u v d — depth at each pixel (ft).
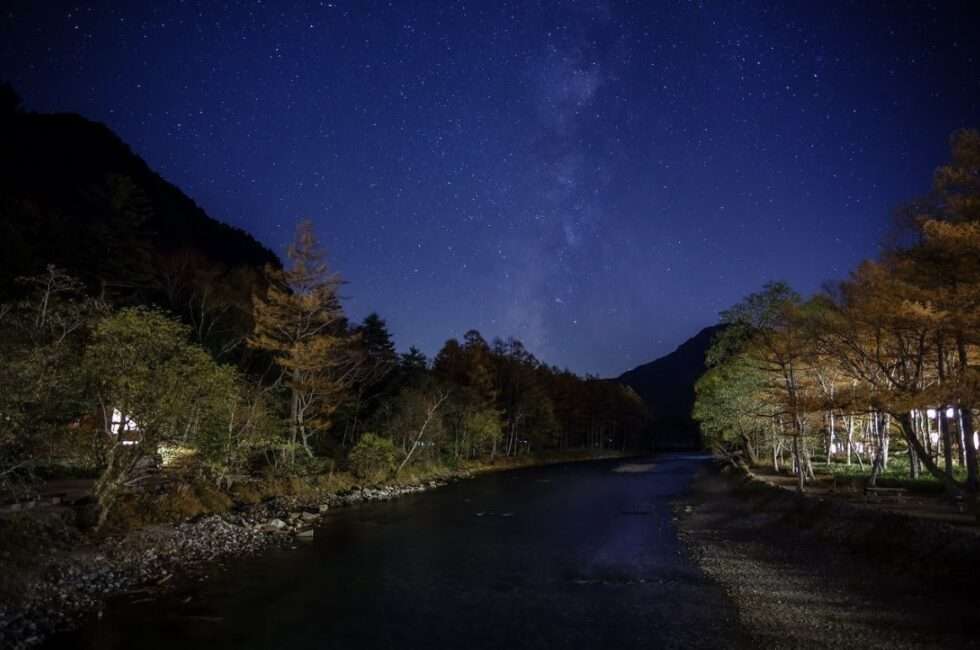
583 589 64.54
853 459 176.96
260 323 148.87
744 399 140.26
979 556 53.21
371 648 48.19
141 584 62.49
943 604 51.60
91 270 147.84
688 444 561.02
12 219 139.74
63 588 57.21
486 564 76.02
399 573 71.15
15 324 68.90
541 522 109.50
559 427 337.11
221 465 98.58
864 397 72.59
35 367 60.08
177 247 228.02
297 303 144.25
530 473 236.84
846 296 81.97
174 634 50.03
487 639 50.08
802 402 88.99
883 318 68.64
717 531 97.04
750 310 112.88
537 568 73.97
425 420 183.11
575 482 195.62
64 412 69.62
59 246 141.79
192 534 80.28
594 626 52.85
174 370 73.10
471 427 224.94
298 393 142.51
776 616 53.36
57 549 63.62
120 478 73.00
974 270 62.18
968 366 70.38
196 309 176.04
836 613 52.70
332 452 166.61
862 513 75.77
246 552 78.64
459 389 230.07
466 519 112.57
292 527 95.09
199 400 76.54
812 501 92.58
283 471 129.80
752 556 76.54
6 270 114.32
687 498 147.74
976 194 62.85
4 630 47.67
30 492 71.46
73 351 71.31
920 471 120.67
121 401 71.05
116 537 71.61
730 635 49.75
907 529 64.75
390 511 121.39
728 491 152.15
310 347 141.08
